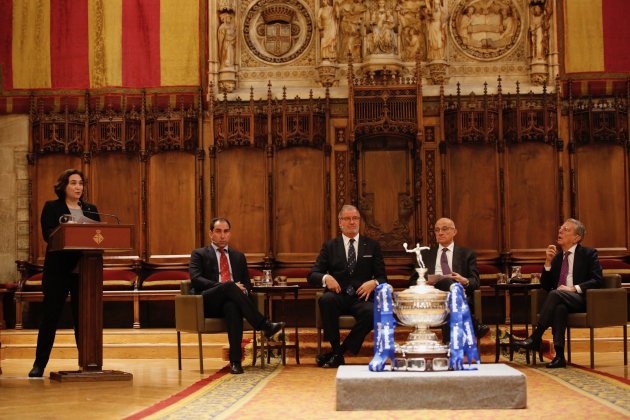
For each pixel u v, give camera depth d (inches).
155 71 538.9
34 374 321.7
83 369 311.9
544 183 519.5
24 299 489.1
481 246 518.3
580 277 358.3
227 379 308.0
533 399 243.6
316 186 525.0
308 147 526.3
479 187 519.8
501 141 518.0
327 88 526.3
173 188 528.7
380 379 223.6
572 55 537.3
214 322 340.8
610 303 346.6
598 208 519.2
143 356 433.7
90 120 530.3
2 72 538.0
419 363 241.4
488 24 550.0
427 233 520.7
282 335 364.2
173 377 327.9
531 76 540.4
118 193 528.7
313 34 551.2
